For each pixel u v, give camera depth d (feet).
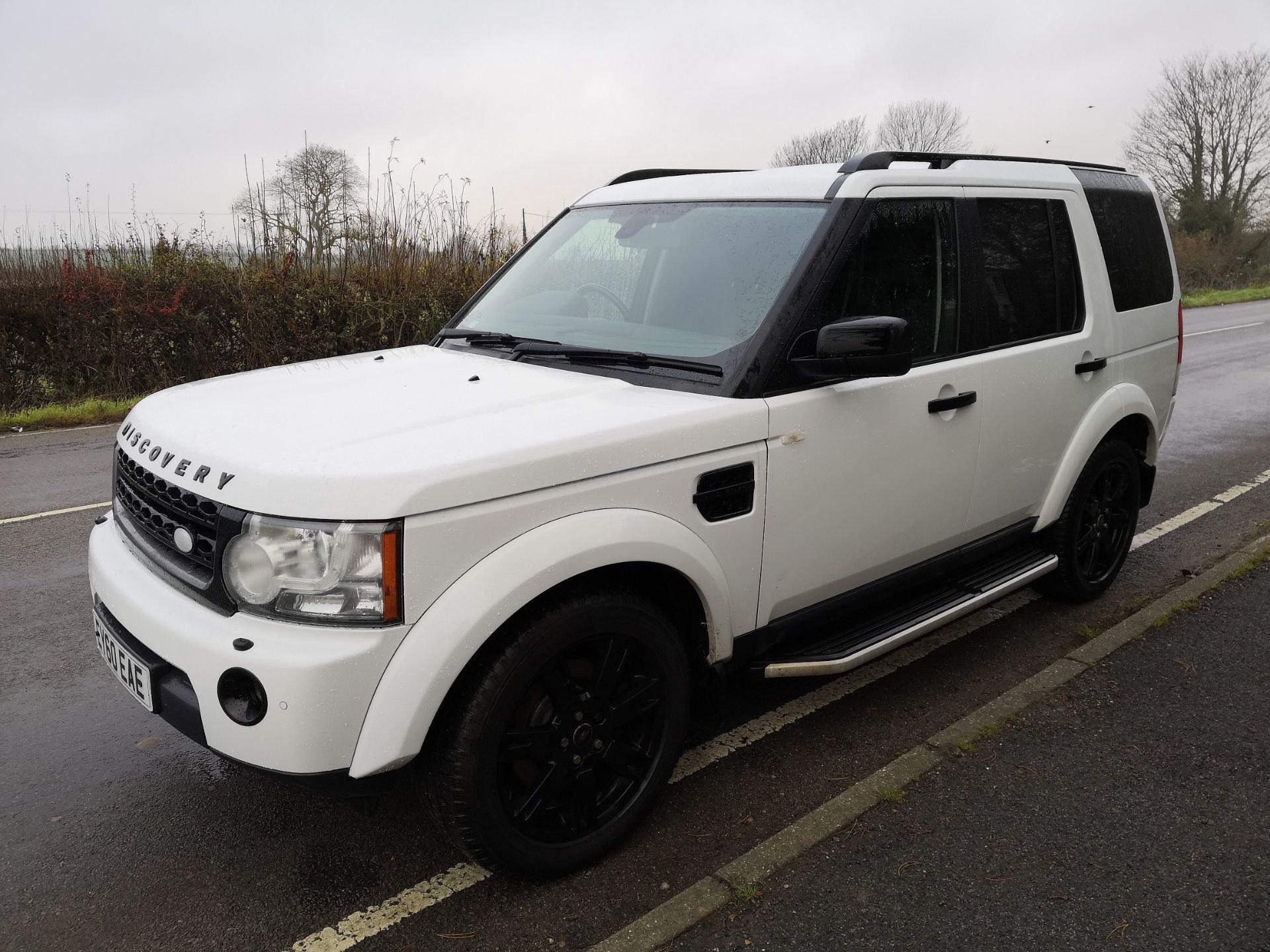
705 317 9.75
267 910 8.14
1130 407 13.87
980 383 11.25
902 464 10.41
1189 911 8.05
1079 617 14.43
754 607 9.38
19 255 36.55
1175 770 10.17
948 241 11.00
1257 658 12.78
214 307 37.06
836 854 8.73
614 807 8.75
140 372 36.14
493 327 11.75
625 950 7.54
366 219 39.96
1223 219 129.08
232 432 8.08
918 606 11.32
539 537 7.52
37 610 14.73
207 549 7.48
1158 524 19.06
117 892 8.38
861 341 8.45
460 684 7.57
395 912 8.11
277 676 6.81
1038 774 10.08
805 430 9.32
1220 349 50.16
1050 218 12.71
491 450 7.41
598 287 11.20
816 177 10.41
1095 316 13.34
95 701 11.91
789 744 10.87
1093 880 8.43
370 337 38.81
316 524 6.91
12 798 9.82
